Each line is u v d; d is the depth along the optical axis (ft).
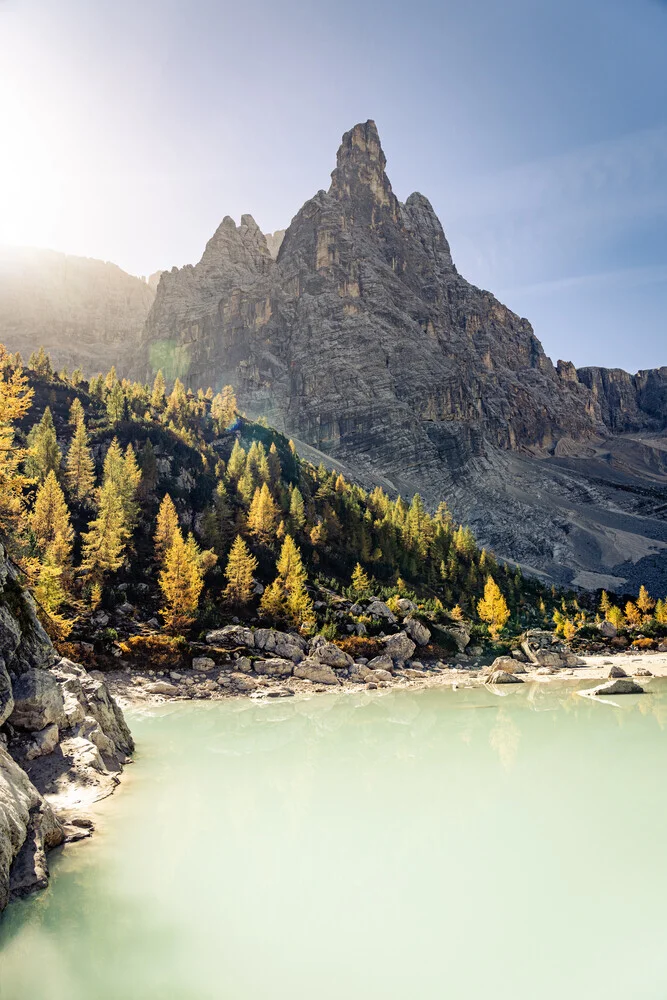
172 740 117.70
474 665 280.31
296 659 233.55
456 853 56.44
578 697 185.78
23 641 97.40
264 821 66.69
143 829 64.08
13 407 179.52
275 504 431.43
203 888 49.26
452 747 109.81
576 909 44.98
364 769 92.53
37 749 80.59
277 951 39.37
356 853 56.70
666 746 107.96
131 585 271.28
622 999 33.45
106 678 185.16
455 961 37.73
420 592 419.54
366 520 481.87
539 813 68.49
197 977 35.99
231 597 275.59
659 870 51.80
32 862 51.67
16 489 184.03
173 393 606.55
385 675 228.63
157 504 373.20
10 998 34.19
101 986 35.42
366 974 36.22
